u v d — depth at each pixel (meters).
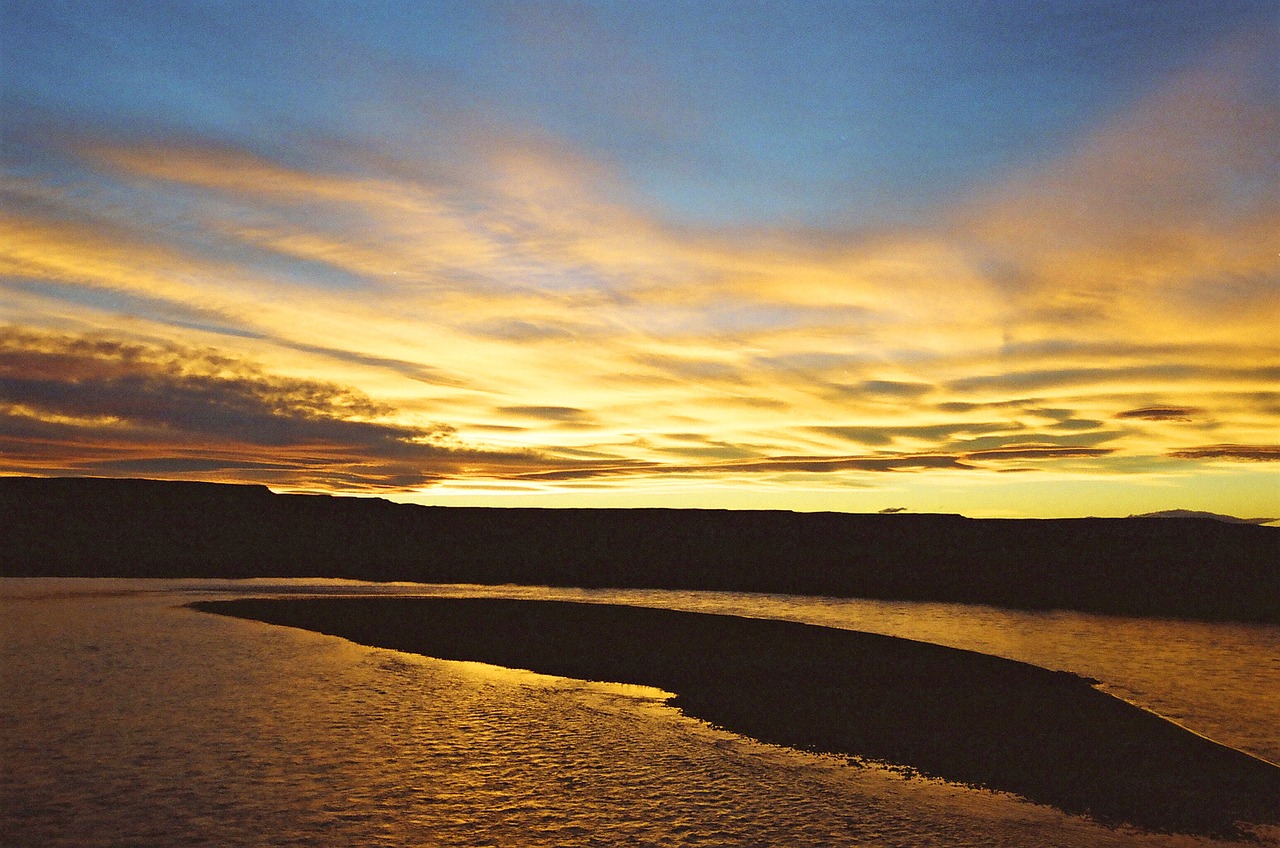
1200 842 9.06
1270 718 14.30
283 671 16.69
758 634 23.38
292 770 10.32
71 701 13.65
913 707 14.91
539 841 8.41
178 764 10.45
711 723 13.63
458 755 11.21
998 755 12.05
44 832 8.27
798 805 9.77
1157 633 25.28
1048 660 19.95
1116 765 11.66
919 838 8.88
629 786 10.22
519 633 22.95
